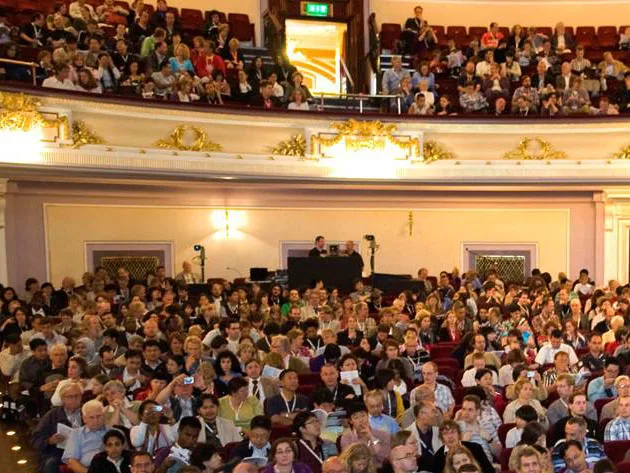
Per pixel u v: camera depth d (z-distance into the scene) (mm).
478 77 14336
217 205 14227
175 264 13898
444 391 6707
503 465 5566
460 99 13938
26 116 9828
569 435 5332
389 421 5934
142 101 10977
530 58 15273
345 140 12703
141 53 12461
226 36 14219
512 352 7676
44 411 7000
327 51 16531
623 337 8414
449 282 13539
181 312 9438
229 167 11875
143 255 13609
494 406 6738
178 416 5918
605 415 6324
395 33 16422
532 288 11891
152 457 5152
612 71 14883
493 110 13844
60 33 11898
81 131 10453
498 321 9469
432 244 15586
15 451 6848
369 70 15781
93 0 14094
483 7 17188
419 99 13305
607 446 5590
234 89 12891
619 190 14656
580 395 5953
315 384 7355
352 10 16375
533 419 5719
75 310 9641
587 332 9625
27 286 10672
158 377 6137
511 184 13367
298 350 8109
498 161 13188
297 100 12891
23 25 12258
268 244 14703
